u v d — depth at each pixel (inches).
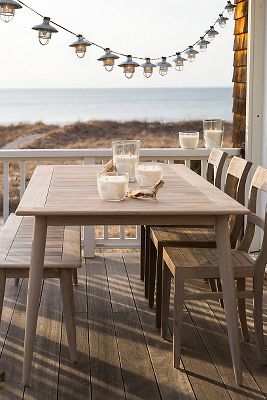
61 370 122.4
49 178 148.3
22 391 114.2
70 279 122.9
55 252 128.7
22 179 203.2
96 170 163.0
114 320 149.5
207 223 117.3
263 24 199.3
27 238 141.8
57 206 114.3
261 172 133.8
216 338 138.6
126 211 110.7
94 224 115.5
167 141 910.4
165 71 185.0
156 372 121.7
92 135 912.9
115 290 172.4
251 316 152.9
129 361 126.6
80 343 135.4
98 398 111.7
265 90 199.2
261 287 124.0
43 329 143.0
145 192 120.8
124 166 144.8
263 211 200.1
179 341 122.4
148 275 164.2
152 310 156.9
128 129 915.4
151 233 154.7
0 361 126.3
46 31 154.3
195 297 121.7
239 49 217.3
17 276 123.6
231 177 155.9
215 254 132.0
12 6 142.9
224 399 111.3
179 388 115.4
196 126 900.0
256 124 203.2
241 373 116.7
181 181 145.5
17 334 140.3
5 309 156.6
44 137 904.9
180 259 127.2
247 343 136.3
